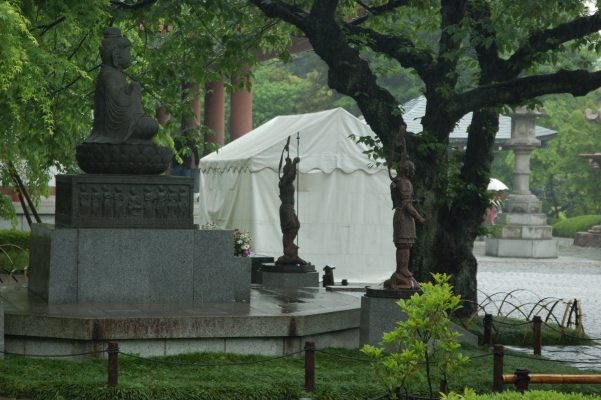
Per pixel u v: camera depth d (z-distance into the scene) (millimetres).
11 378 13305
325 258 31453
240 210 31781
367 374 14508
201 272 18266
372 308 16844
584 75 19625
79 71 17891
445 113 21359
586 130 75000
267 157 30844
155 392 12555
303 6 24891
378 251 31953
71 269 17516
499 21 22453
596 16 21250
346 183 31609
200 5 24562
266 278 23562
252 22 26156
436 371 14367
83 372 13938
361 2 24922
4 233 32000
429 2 25172
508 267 46094
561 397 9258
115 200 17844
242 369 14508
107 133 18109
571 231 76000
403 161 17375
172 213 18172
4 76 15016
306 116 33281
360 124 31594
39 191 31469
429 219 21812
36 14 18984
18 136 24578
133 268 17828
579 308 21906
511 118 55688
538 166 80500
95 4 18328
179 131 27047
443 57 20625
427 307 9875
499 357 12195
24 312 15859
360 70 21672
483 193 23031
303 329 16125
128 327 15125
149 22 28031
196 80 25203
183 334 15461
